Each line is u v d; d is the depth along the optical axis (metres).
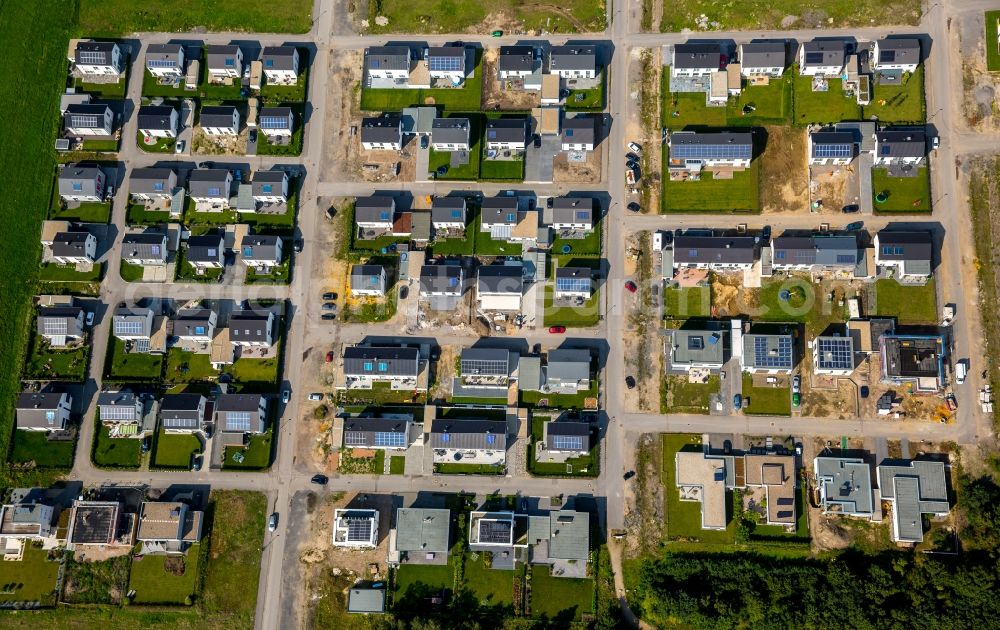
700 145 114.88
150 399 115.75
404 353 112.38
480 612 106.62
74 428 115.12
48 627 109.31
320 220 120.50
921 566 101.31
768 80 118.88
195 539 110.00
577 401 112.12
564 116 120.94
